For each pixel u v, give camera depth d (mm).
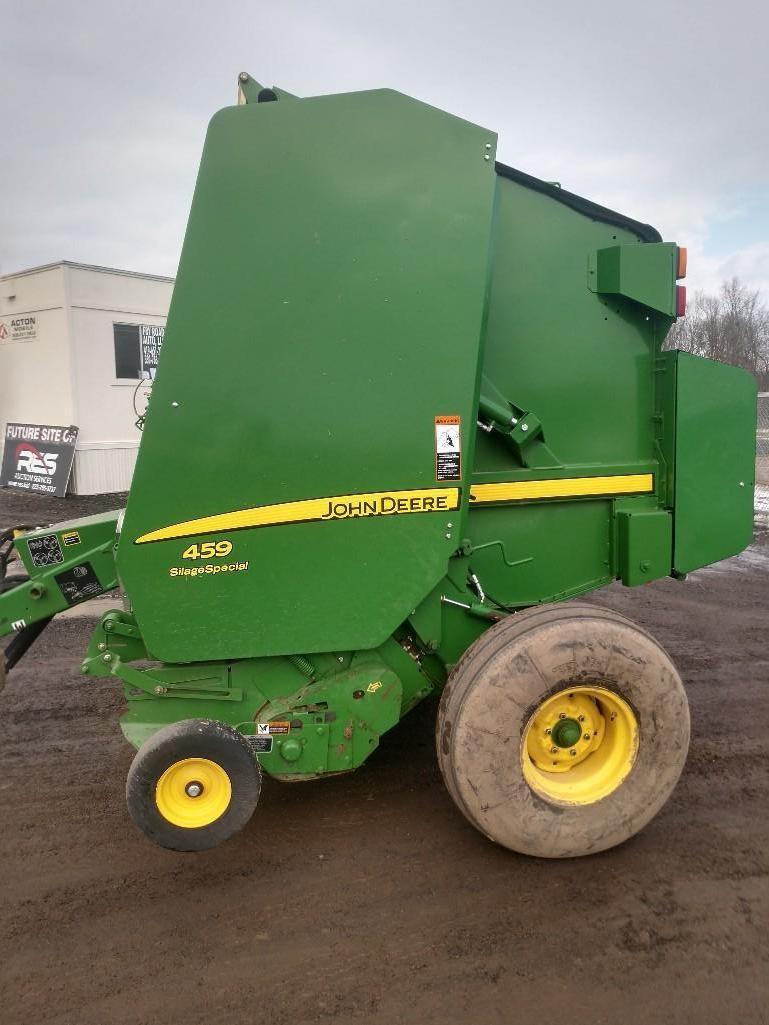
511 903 2721
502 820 2811
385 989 2330
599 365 3523
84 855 3043
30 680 4855
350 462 2865
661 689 2875
